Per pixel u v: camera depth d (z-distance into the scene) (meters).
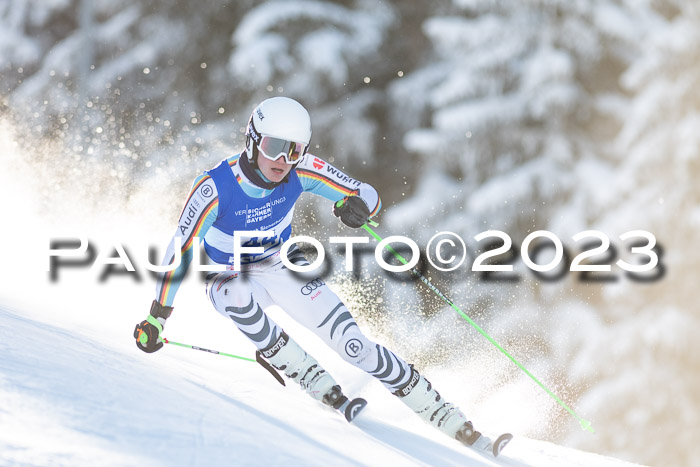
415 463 9.58
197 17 62.56
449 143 49.28
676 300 42.78
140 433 7.14
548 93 47.19
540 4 48.09
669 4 49.66
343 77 53.34
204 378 11.17
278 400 11.21
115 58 67.56
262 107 11.15
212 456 7.08
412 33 57.59
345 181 12.38
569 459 13.62
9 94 71.06
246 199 11.44
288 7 53.34
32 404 7.08
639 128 44.53
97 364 9.27
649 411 41.28
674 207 43.19
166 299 11.20
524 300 44.41
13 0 73.00
